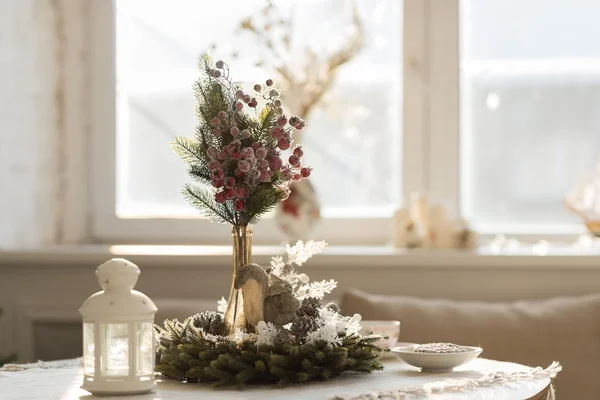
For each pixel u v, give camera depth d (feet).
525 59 9.69
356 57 9.93
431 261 8.59
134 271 4.36
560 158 9.62
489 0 9.74
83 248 9.55
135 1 10.39
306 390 4.36
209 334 4.74
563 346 7.42
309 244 5.20
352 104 9.95
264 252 8.69
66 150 10.38
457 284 8.70
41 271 9.30
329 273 8.87
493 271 8.64
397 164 9.90
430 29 9.76
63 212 10.37
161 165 10.39
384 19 9.91
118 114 10.43
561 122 9.62
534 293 8.59
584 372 7.37
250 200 4.82
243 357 4.51
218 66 4.92
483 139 9.77
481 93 9.77
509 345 7.44
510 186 9.71
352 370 4.80
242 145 4.84
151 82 10.38
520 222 9.70
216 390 4.42
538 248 9.10
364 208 9.95
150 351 4.36
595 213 8.92
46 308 9.26
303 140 9.98
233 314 4.79
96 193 10.40
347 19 9.77
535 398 4.38
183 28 10.27
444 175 9.72
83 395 4.34
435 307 7.72
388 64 9.91
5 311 9.34
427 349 5.07
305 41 9.81
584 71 9.59
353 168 9.97
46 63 10.05
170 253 9.00
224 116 4.80
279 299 4.70
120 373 4.27
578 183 9.54
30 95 9.69
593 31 9.57
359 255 8.66
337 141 9.99
